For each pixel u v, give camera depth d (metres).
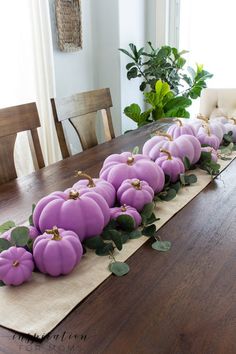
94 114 1.67
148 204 0.75
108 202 0.74
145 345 0.46
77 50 2.55
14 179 1.15
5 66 1.95
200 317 0.50
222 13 2.78
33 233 0.63
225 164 1.13
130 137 1.52
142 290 0.56
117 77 2.83
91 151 1.35
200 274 0.60
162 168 0.90
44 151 2.25
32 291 0.55
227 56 2.87
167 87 2.51
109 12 2.66
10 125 1.23
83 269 0.60
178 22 3.02
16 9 1.94
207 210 0.83
